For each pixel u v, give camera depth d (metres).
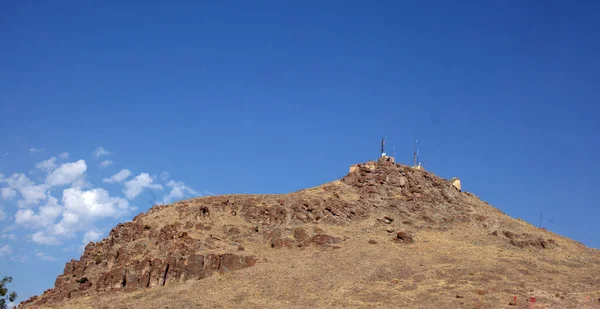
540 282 101.00
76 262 119.25
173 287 104.12
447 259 110.50
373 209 132.25
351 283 101.12
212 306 94.56
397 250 114.88
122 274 107.88
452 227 129.62
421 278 102.38
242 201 131.25
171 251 111.75
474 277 101.75
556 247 123.19
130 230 123.25
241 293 99.00
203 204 130.25
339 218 126.88
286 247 117.50
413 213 132.75
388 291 97.25
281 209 127.12
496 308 88.75
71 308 99.56
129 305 97.50
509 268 106.25
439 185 144.00
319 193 137.62
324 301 93.94
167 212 129.38
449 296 93.88
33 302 108.62
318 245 117.44
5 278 86.88
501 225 132.00
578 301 92.00
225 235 119.81
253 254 113.31
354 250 114.38
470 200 145.00
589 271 109.38
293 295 97.00
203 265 108.56
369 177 142.50
